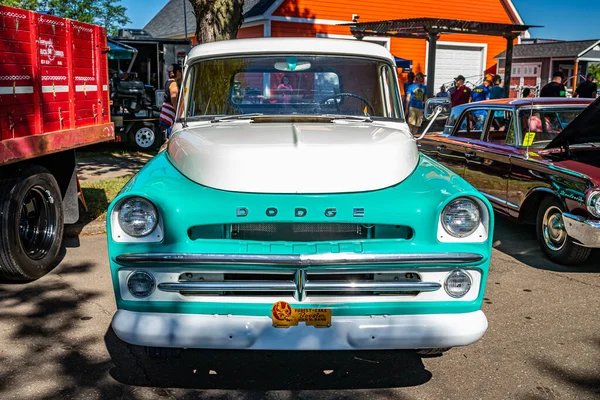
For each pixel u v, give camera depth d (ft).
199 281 10.00
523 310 15.42
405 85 51.03
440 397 11.09
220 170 10.39
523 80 94.17
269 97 14.75
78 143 18.84
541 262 19.58
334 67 14.78
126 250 9.98
